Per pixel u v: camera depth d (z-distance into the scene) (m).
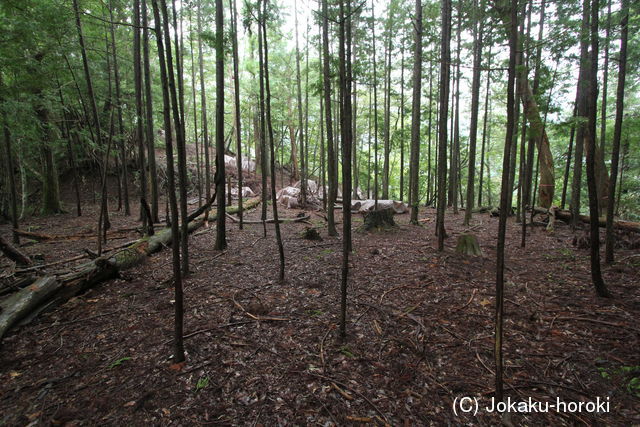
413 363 2.44
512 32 1.67
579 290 3.79
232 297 3.67
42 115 8.03
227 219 9.46
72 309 3.48
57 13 4.47
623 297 3.53
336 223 9.20
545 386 2.19
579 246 5.80
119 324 3.13
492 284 4.04
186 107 16.33
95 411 2.01
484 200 20.33
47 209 10.76
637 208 11.70
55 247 6.12
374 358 2.51
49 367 2.47
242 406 2.03
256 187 16.81
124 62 9.48
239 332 2.90
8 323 2.95
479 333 2.86
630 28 3.79
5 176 9.59
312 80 15.92
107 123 10.39
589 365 2.39
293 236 7.14
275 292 3.82
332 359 2.49
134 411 2.00
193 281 4.23
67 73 6.04
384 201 11.30
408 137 12.91
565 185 8.52
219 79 4.80
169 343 2.74
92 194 13.82
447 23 5.08
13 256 4.41
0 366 2.50
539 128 5.27
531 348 2.63
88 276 3.93
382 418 1.92
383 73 13.20
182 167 2.44
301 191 12.55
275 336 2.83
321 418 1.93
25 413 2.00
